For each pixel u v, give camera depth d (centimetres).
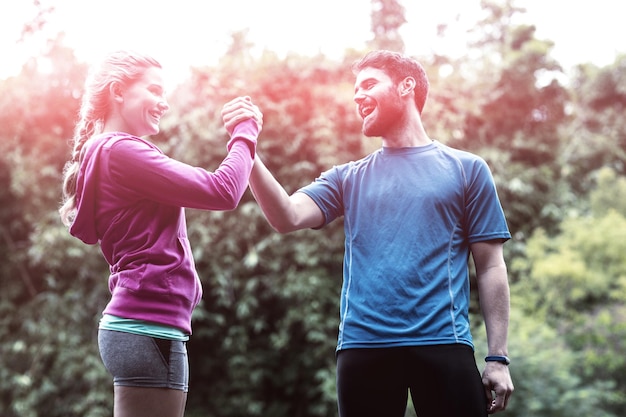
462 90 872
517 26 962
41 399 782
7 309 825
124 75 197
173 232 192
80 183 197
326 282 769
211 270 777
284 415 782
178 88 823
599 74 1123
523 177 848
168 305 186
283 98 800
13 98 816
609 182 901
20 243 843
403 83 224
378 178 221
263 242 770
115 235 190
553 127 911
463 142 839
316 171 782
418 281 206
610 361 695
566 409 610
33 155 812
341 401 210
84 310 793
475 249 218
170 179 185
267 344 795
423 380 202
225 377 792
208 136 775
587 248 775
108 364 185
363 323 207
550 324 747
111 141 190
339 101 780
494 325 212
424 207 212
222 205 191
